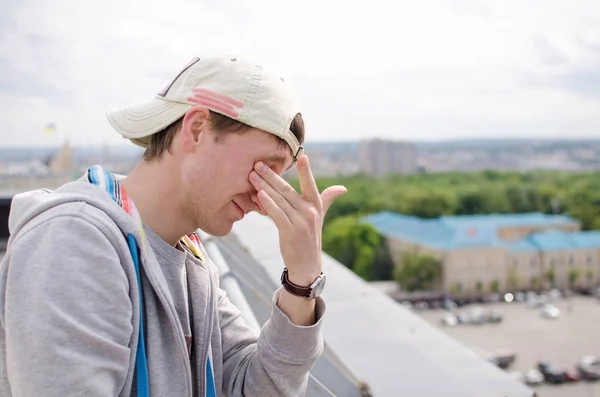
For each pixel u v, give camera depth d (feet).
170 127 2.94
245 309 4.79
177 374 2.81
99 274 2.42
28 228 2.48
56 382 2.22
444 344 5.05
